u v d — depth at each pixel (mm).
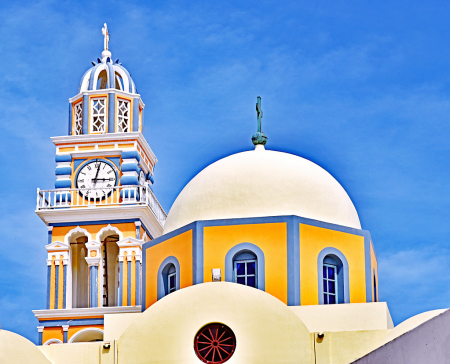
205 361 26938
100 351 27672
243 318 27203
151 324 27594
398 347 23359
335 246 30969
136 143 46625
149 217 46188
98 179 46312
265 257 30156
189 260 30656
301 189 31875
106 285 45500
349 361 26688
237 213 31297
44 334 43594
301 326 27047
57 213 45656
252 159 32750
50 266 45250
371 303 29047
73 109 48469
